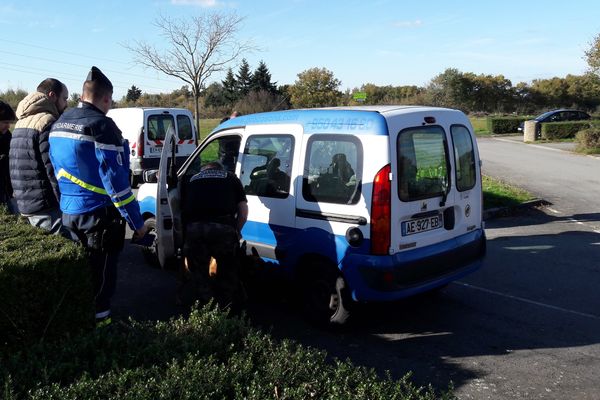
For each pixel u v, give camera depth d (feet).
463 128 17.30
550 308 18.34
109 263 12.80
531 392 12.76
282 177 16.81
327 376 9.90
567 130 90.12
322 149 15.78
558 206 36.01
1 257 10.39
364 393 9.30
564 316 17.63
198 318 11.87
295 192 16.33
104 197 12.57
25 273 10.17
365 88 197.57
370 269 14.65
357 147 14.96
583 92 194.59
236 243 15.76
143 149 46.98
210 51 82.84
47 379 9.04
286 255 16.75
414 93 194.70
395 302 18.93
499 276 21.79
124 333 11.26
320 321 16.37
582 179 46.50
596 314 17.80
